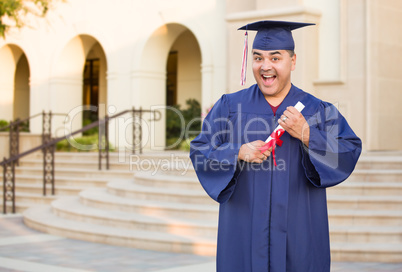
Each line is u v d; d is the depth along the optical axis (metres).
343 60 11.69
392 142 11.95
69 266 6.70
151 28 16.48
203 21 15.26
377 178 8.52
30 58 19.59
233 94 3.73
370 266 6.52
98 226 8.59
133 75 16.81
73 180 12.47
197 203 8.49
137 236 7.70
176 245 7.40
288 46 3.48
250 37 12.28
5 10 12.59
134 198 9.31
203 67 15.17
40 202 11.94
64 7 18.64
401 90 12.16
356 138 3.53
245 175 3.53
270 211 3.44
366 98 11.46
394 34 12.03
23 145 14.84
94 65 22.16
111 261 6.94
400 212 7.50
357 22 11.56
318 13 11.88
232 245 3.53
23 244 8.12
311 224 3.49
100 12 17.70
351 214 7.38
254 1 13.20
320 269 3.50
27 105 24.55
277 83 3.48
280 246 3.40
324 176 3.35
